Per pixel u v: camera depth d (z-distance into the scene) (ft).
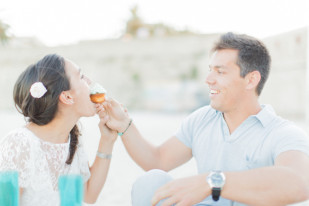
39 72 7.25
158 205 6.93
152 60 90.12
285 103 59.36
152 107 86.38
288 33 57.72
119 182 17.89
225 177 6.26
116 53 91.71
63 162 7.77
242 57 7.79
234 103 7.97
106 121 8.21
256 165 7.66
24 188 7.12
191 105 83.51
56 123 7.59
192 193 6.20
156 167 9.05
